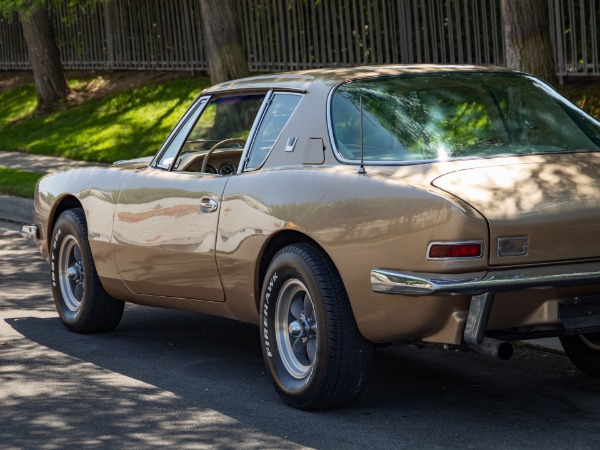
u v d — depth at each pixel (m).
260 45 25.62
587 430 6.46
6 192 17.80
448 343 6.30
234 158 8.36
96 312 9.23
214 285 7.71
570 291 6.31
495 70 7.71
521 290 6.18
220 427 6.64
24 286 11.72
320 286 6.63
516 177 6.39
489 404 7.09
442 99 7.25
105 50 30.53
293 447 6.21
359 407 7.04
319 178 6.78
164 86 27.09
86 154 21.94
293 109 7.36
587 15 19.56
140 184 8.43
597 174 6.58
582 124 7.39
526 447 6.14
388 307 6.35
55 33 31.56
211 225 7.59
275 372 7.10
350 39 23.22
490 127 7.07
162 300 8.45
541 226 6.15
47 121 26.47
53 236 9.52
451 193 6.18
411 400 7.21
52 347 8.94
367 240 6.36
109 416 6.93
